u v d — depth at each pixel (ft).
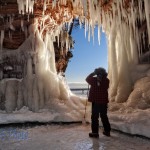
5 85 29.30
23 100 29.04
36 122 26.48
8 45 32.48
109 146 16.33
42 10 30.83
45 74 30.73
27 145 16.89
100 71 19.92
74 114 27.73
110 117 23.30
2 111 27.91
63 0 29.48
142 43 31.76
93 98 19.47
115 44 32.24
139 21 30.83
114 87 31.04
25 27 31.89
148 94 25.30
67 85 35.22
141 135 18.98
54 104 28.96
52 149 15.75
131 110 23.85
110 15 31.37
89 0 27.94
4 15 29.53
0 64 31.24
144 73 29.27
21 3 27.22
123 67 30.50
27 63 30.37
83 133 21.07
